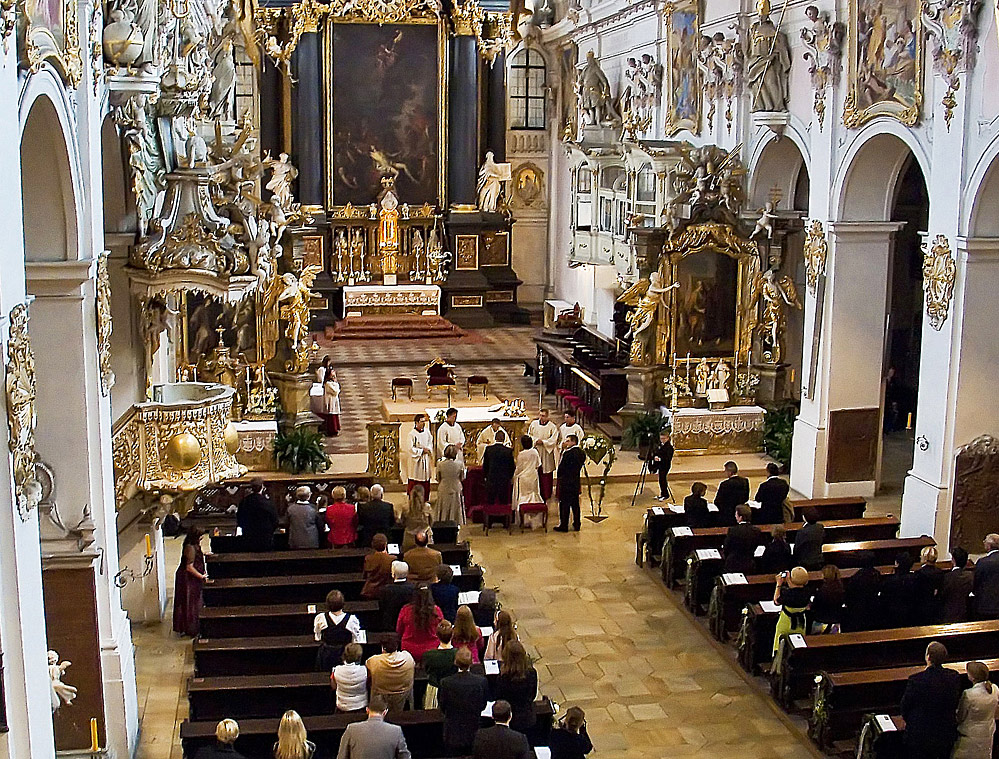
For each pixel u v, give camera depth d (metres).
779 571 15.81
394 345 36.88
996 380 18.03
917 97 18.33
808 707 13.51
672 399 25.06
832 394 21.78
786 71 22.88
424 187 40.78
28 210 10.94
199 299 23.33
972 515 18.34
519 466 20.36
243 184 17.14
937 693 11.15
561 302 38.41
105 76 12.79
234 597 14.68
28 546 8.79
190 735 10.70
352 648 11.34
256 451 23.02
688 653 15.42
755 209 25.27
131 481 14.83
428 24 39.94
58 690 10.34
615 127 31.86
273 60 38.78
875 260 21.48
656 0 29.31
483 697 10.76
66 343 11.45
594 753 12.75
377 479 22.55
